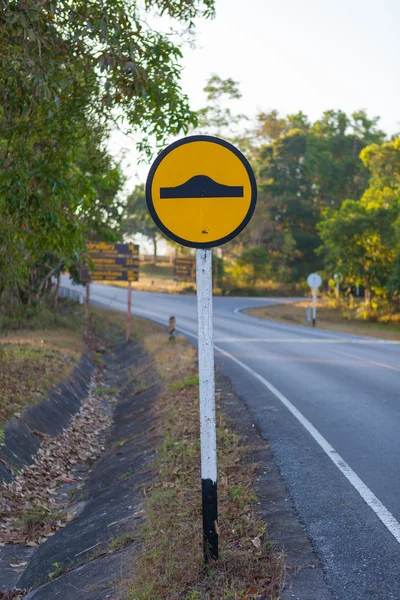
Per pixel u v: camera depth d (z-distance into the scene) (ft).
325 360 60.75
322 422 31.71
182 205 14.28
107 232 102.53
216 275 263.90
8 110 27.55
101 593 15.33
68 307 130.52
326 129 338.95
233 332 101.30
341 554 15.21
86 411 49.16
